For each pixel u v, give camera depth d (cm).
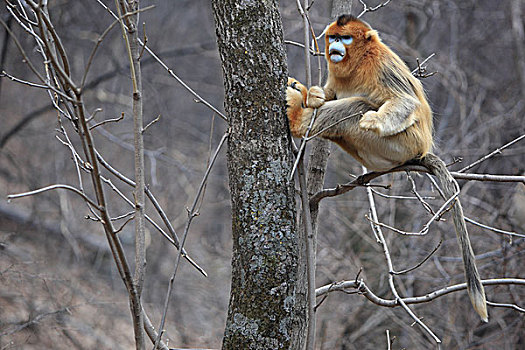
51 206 1869
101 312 1509
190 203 1916
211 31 2170
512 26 1828
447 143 1555
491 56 1920
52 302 1372
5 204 1755
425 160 639
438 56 1728
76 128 446
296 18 1723
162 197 1972
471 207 1391
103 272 1702
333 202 1473
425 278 1295
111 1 2017
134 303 460
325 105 644
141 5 2188
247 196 522
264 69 523
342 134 646
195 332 1559
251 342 515
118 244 443
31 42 1839
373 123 605
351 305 1376
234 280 532
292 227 529
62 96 410
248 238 521
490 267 1274
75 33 1969
